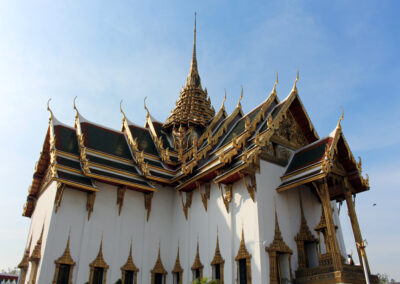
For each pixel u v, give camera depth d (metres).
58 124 26.08
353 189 20.05
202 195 22.69
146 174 24.58
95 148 25.81
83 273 20.64
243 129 24.39
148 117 33.19
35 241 23.36
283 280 17.95
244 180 19.12
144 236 23.72
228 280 19.09
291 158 21.61
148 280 22.78
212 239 21.19
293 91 22.95
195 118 33.88
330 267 16.45
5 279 39.00
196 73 39.44
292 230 19.47
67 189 21.97
